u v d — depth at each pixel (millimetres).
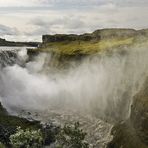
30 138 53719
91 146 76500
